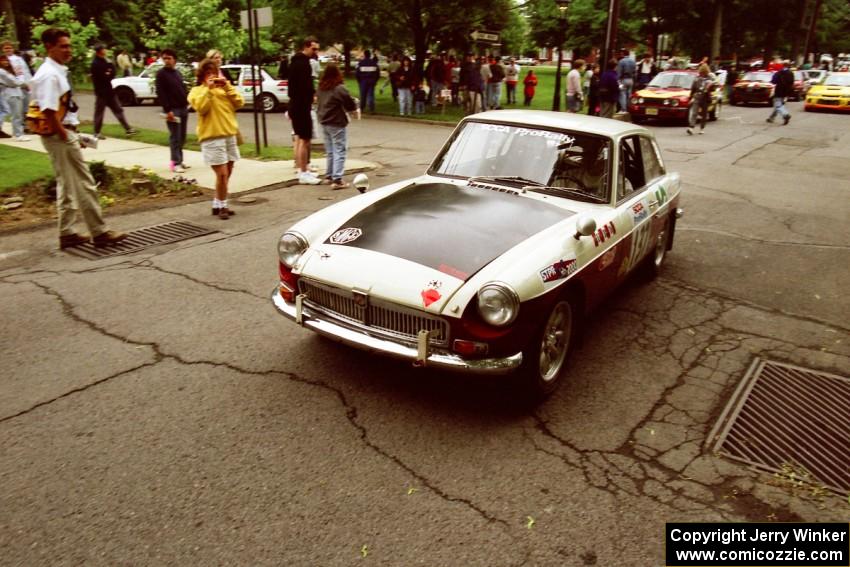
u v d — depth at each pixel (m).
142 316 4.68
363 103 20.39
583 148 4.44
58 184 5.98
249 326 4.55
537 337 3.40
